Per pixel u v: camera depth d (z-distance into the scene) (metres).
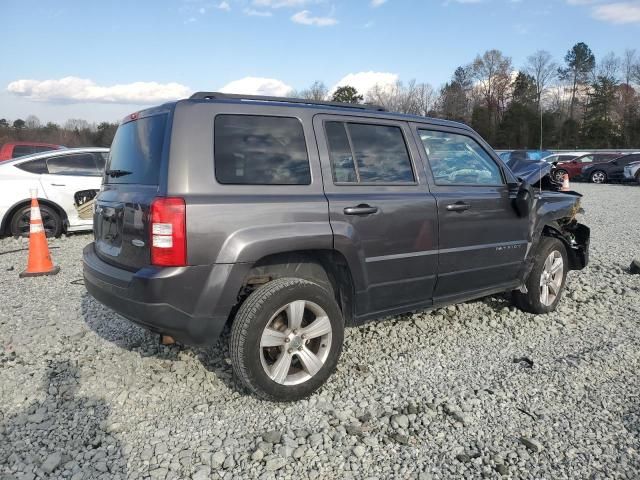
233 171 3.16
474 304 5.32
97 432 3.03
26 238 8.68
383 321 4.79
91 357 4.03
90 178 9.08
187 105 3.15
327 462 2.76
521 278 4.83
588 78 54.31
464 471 2.69
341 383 3.62
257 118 3.33
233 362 3.17
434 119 4.33
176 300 2.96
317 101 3.79
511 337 4.51
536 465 2.73
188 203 2.95
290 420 3.15
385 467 2.72
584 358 4.05
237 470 2.69
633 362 4.01
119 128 3.91
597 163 26.61
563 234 5.50
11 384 3.61
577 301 5.55
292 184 3.35
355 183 3.64
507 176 4.73
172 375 3.72
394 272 3.79
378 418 3.18
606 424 3.12
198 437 2.98
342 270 3.63
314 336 3.38
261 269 3.43
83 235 9.18
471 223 4.24
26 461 2.76
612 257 7.69
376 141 3.85
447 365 3.93
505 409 3.29
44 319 4.90
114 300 3.21
